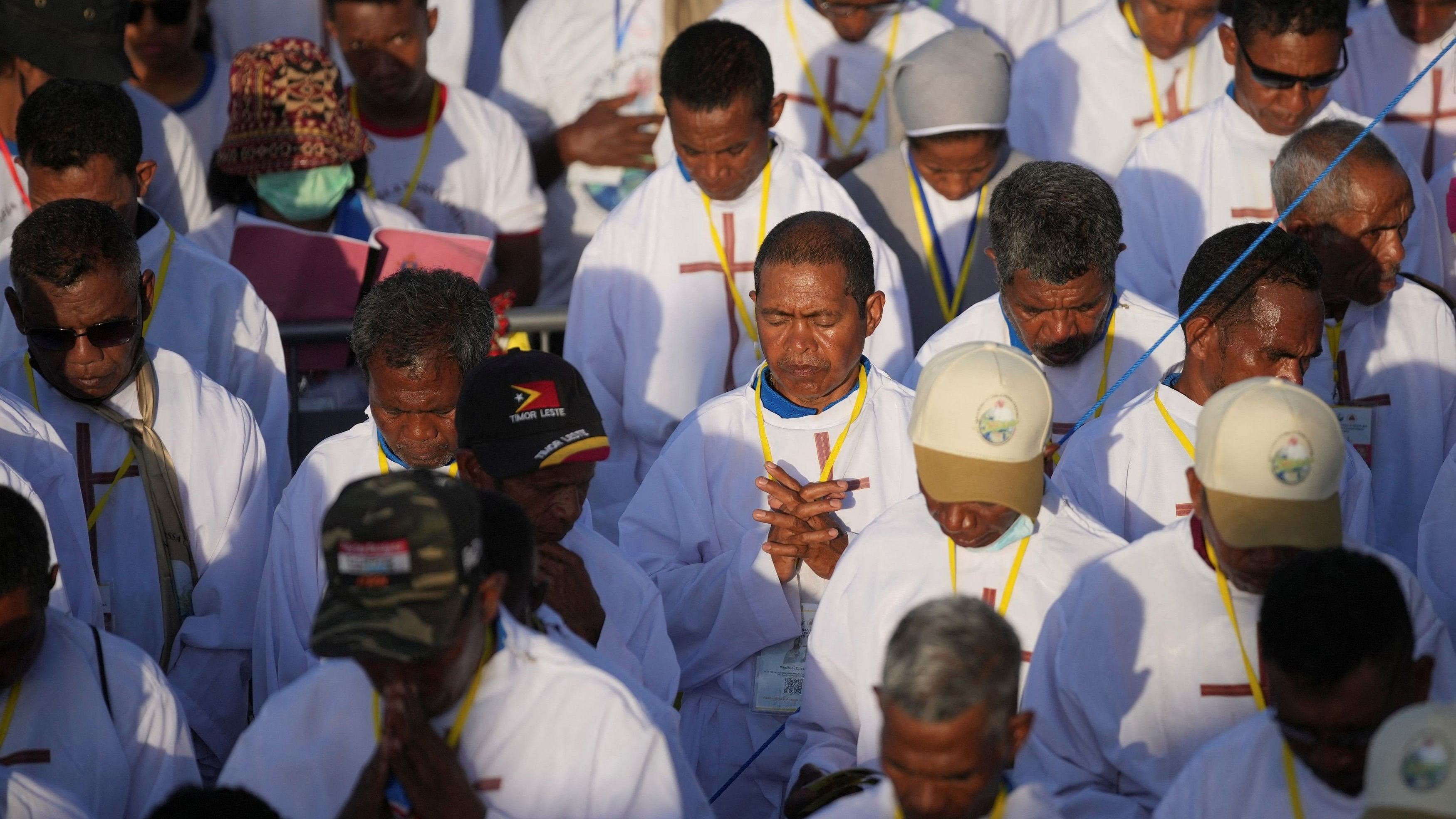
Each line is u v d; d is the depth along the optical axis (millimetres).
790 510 11914
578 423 10383
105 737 10242
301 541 12453
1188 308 12070
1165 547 10016
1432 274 16953
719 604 12656
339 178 17250
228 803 7633
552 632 9297
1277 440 9094
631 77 21984
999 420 9781
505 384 10375
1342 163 13859
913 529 11023
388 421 12047
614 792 8273
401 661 7707
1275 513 9141
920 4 21156
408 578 7648
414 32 19844
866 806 8211
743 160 16125
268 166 16922
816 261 12398
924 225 17688
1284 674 7930
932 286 17734
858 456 12977
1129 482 12195
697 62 15727
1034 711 10102
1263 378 9672
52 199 14617
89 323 12703
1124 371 13883
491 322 12219
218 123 21656
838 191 16781
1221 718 9727
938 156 17297
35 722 10117
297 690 8688
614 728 8359
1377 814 6770
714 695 12773
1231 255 11797
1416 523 14438
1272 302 11461
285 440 15594
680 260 16656
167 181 18453
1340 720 7852
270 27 23594
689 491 13266
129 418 13289
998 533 10484
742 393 13344
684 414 16672
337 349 16766
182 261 15414
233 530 13562
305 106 16984
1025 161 18016
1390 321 14516
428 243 16922
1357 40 21109
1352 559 7980
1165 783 9688
